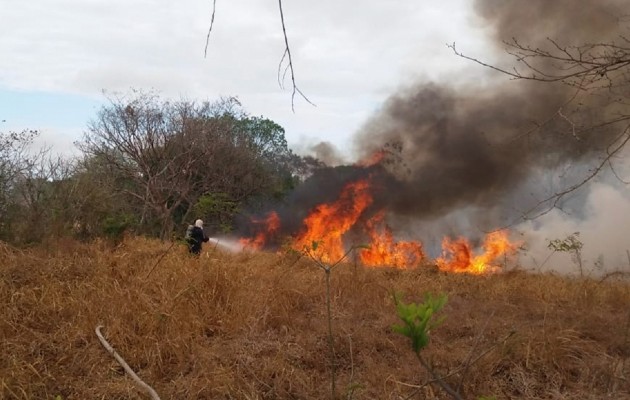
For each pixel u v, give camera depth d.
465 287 8.87
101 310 5.96
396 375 4.85
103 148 25.58
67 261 8.35
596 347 5.43
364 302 7.03
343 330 5.82
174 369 4.96
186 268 7.48
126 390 4.50
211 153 27.06
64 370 4.90
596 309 6.89
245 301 6.52
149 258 9.09
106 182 18.98
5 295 6.36
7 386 4.31
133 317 5.77
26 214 11.44
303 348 5.46
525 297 7.72
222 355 5.18
